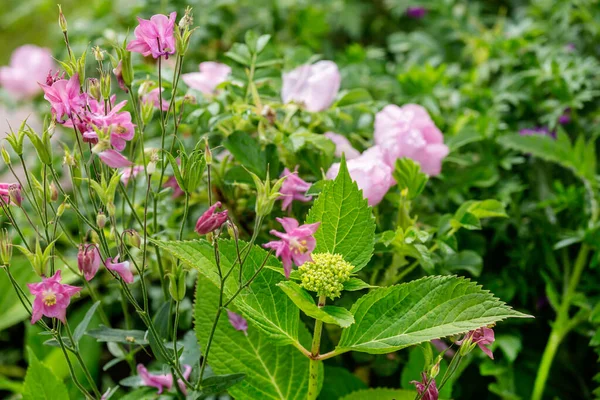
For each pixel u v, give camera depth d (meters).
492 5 1.65
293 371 0.88
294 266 0.82
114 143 0.76
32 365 0.87
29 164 1.32
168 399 0.91
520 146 1.08
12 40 1.81
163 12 1.24
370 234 0.81
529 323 1.09
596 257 1.01
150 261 1.02
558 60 1.22
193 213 1.06
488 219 1.07
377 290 0.79
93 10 1.35
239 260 0.75
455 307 0.77
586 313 1.01
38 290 0.74
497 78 1.30
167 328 0.86
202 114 0.96
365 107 1.04
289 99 1.01
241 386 0.87
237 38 1.38
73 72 0.77
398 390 0.88
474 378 1.07
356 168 0.89
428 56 1.44
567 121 1.22
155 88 0.96
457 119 1.15
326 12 1.50
